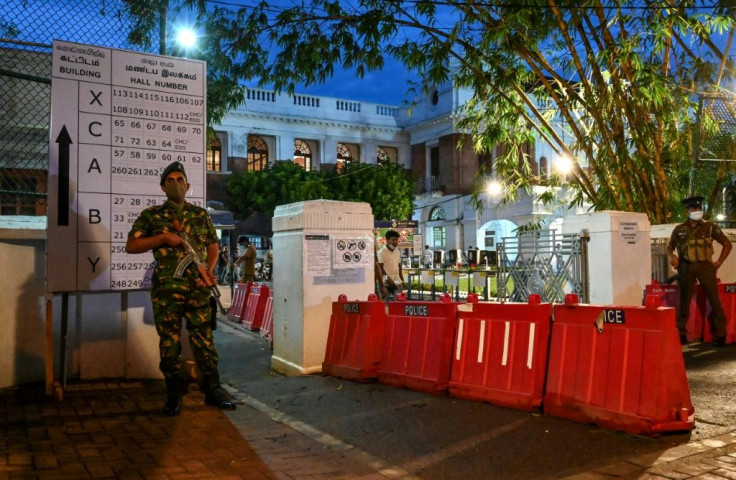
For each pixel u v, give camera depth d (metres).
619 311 4.76
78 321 6.29
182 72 6.39
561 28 11.37
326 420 5.24
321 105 42.34
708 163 13.31
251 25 11.04
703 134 12.87
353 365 6.69
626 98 11.43
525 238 10.46
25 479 3.63
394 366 6.37
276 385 6.70
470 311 5.81
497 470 3.97
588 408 4.79
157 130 6.24
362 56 11.48
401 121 45.09
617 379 4.69
